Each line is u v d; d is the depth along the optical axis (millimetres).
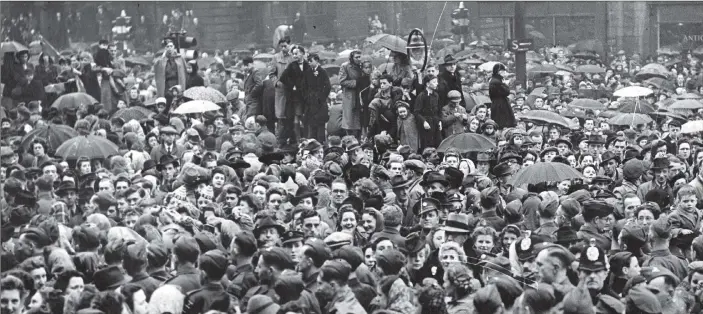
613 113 28781
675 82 40250
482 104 24078
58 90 29516
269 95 25719
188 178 15438
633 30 48875
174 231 12898
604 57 47469
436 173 14234
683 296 11758
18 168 17188
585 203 13117
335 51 48656
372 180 15289
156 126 24891
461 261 11617
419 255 12109
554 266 10617
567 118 27719
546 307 10344
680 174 17484
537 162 16984
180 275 10977
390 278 10945
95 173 17094
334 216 14539
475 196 15023
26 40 41938
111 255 11031
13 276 11477
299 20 52125
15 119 25172
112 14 49188
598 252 10859
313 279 11180
